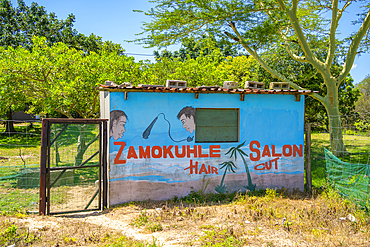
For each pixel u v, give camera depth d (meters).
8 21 26.95
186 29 14.99
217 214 6.81
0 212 6.87
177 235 5.54
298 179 9.34
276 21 13.41
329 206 6.98
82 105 14.62
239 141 8.81
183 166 8.34
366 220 6.15
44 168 6.78
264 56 19.56
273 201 7.79
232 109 8.84
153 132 8.11
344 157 13.12
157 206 7.54
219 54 32.56
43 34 26.81
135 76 15.80
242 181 8.83
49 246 4.96
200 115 8.59
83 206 8.13
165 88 7.88
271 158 9.09
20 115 33.31
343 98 21.92
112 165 7.79
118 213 7.01
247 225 6.02
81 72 14.10
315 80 19.56
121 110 7.87
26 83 14.62
